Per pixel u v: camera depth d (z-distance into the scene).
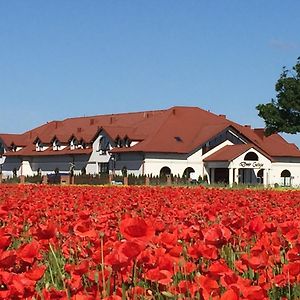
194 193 16.67
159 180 54.44
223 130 69.56
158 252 4.16
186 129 71.88
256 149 67.44
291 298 4.30
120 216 7.55
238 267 4.59
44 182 53.31
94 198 12.38
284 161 72.38
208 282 3.47
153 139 68.81
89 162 75.00
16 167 86.31
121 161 70.25
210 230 4.54
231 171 66.12
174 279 4.33
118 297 3.54
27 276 3.56
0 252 3.80
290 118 62.00
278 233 5.41
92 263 4.50
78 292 3.74
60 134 81.31
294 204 12.61
